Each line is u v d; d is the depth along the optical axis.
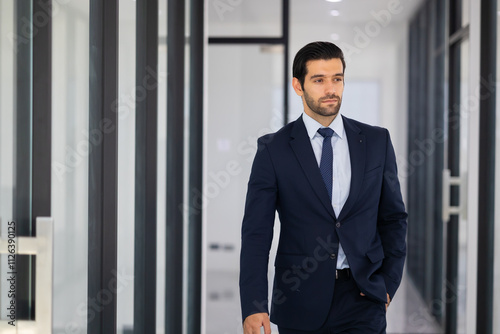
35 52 1.68
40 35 1.68
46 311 1.65
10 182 1.55
